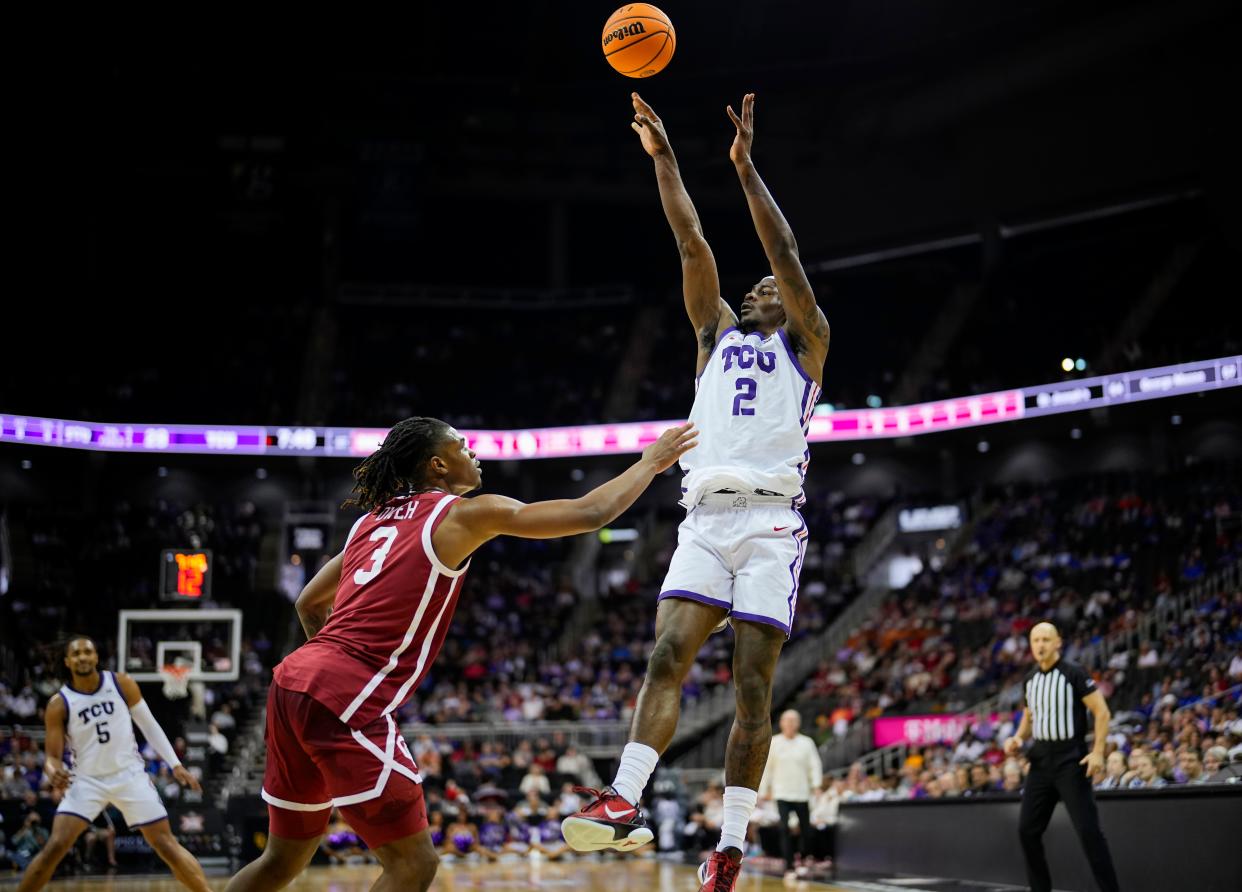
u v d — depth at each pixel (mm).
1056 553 24703
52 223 31016
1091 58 27500
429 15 31531
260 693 23516
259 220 33344
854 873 12094
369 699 3885
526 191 34750
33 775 17094
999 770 12977
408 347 34312
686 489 4496
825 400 31703
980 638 23156
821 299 34438
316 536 28969
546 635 27406
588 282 36594
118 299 32594
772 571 4262
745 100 4676
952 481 29062
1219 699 14234
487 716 22859
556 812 18297
